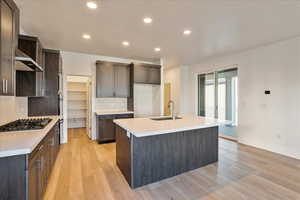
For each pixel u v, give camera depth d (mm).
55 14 2326
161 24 2666
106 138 4305
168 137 2453
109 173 2613
